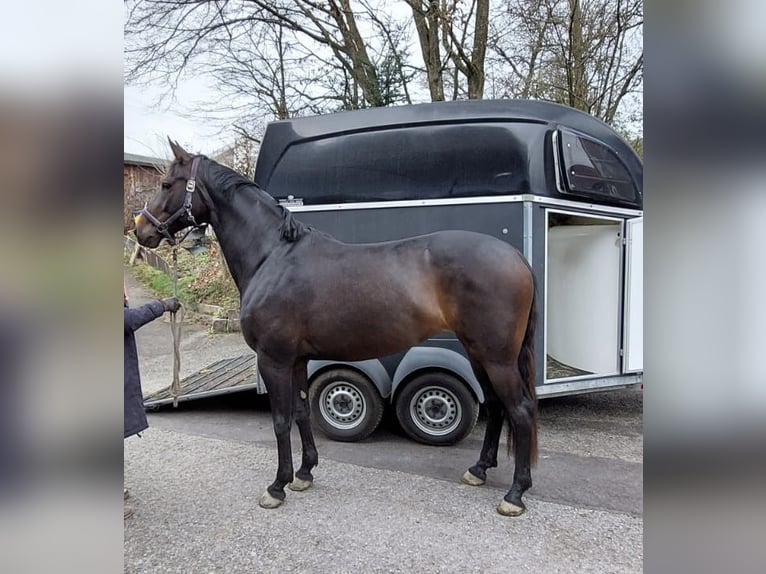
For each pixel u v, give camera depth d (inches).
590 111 303.0
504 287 95.0
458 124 141.1
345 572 80.8
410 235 142.3
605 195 147.0
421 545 88.2
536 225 134.4
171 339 314.5
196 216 114.0
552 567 80.8
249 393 211.9
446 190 140.9
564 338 173.9
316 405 149.0
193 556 86.4
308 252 105.7
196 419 173.9
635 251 152.4
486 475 117.6
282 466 104.3
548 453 133.9
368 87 315.6
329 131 152.1
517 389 97.5
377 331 100.1
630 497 106.3
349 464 128.3
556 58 311.4
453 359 135.4
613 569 80.0
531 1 293.6
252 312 103.7
